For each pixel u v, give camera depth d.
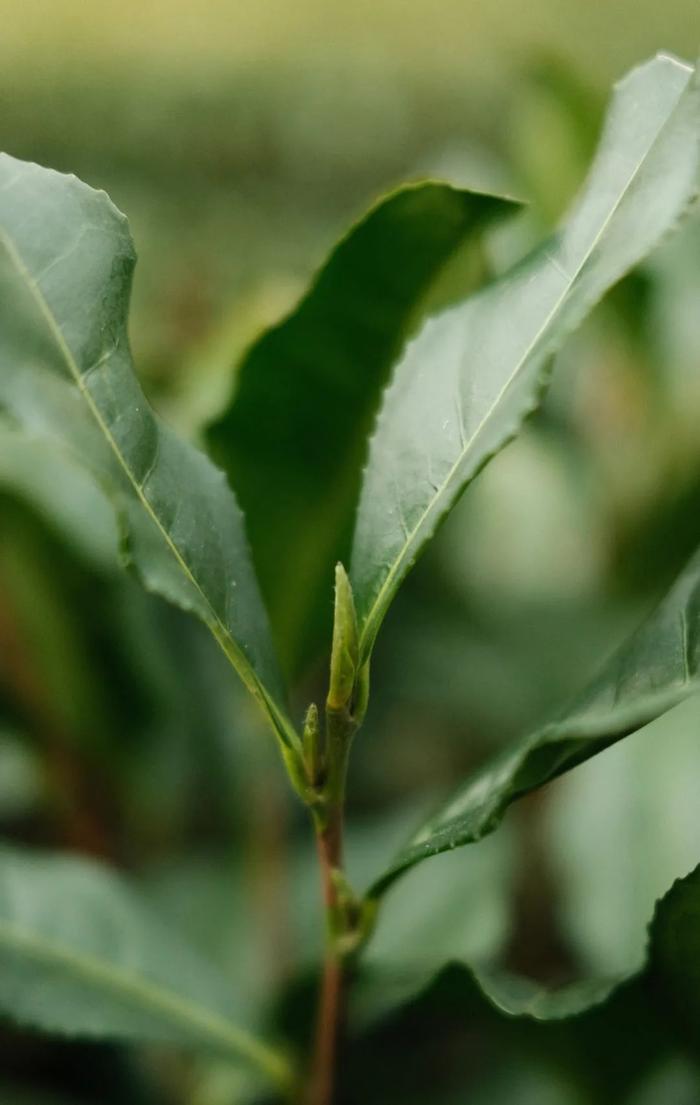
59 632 0.37
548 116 0.44
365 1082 0.37
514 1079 0.35
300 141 0.91
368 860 0.39
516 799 0.25
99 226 0.24
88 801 0.40
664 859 0.34
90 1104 0.35
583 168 0.44
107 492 0.24
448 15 0.97
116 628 0.37
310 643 0.30
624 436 0.46
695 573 0.25
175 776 0.40
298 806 0.42
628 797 0.34
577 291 0.24
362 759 0.49
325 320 0.28
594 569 0.47
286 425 0.29
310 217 0.88
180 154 0.89
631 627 0.44
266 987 0.36
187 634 0.40
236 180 0.89
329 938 0.26
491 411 0.24
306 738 0.25
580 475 0.48
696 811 0.34
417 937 0.34
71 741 0.39
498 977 0.29
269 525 0.29
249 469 0.29
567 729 0.23
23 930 0.30
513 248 0.44
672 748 0.35
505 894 0.35
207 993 0.30
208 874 0.41
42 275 0.24
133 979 0.30
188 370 0.42
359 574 0.25
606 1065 0.29
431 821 0.26
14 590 0.37
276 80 0.92
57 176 0.24
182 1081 0.38
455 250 0.27
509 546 0.48
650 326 0.45
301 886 0.39
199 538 0.25
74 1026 0.29
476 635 0.44
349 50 0.95
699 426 0.44
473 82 0.94
